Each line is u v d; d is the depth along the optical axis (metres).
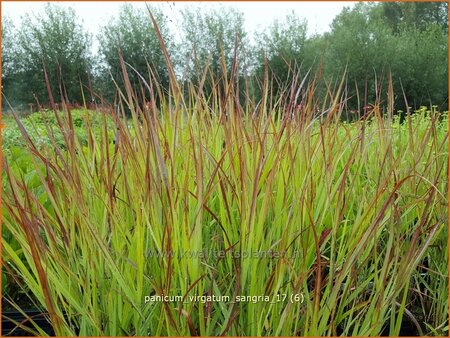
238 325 1.26
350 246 1.25
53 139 1.28
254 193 1.12
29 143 1.21
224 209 1.30
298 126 1.41
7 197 1.24
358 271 1.35
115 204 1.23
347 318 1.49
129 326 1.37
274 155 1.36
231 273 1.26
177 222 1.14
